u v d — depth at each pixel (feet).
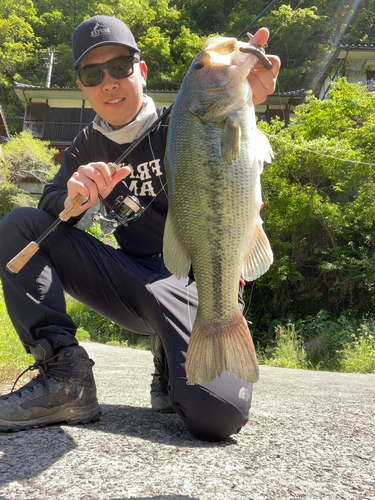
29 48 134.82
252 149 4.69
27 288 5.43
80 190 4.81
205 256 4.81
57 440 4.46
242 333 4.71
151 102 6.73
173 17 136.56
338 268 42.47
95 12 138.00
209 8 139.54
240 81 4.64
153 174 6.58
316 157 41.47
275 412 6.77
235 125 4.59
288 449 4.62
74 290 6.11
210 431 4.89
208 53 4.75
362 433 5.35
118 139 6.54
